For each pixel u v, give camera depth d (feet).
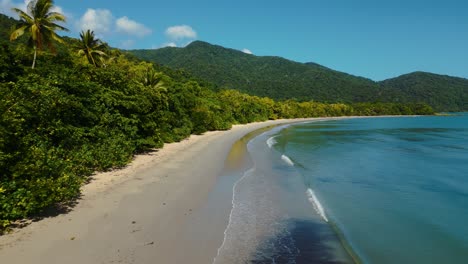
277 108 344.08
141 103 77.05
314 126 252.62
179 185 51.34
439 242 35.06
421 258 31.37
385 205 47.80
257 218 40.14
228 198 47.21
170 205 41.45
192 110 141.18
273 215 41.47
